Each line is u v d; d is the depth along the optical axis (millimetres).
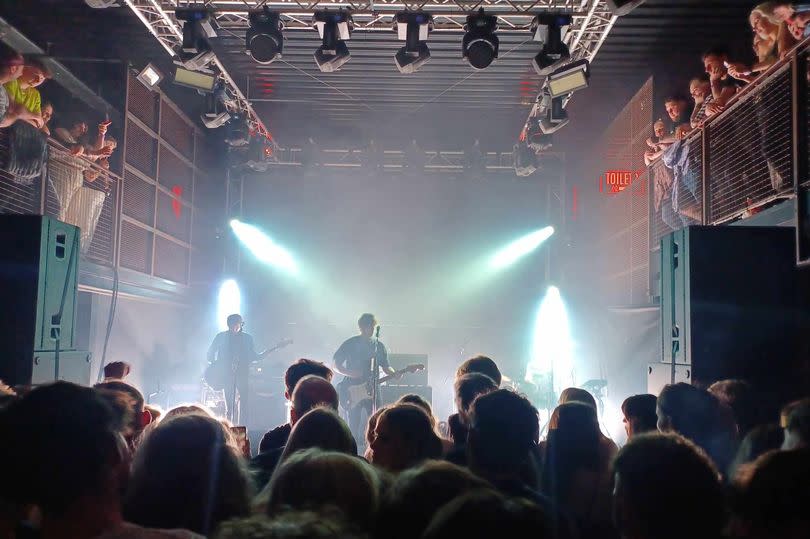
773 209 5719
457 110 11945
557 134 12438
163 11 7918
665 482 1519
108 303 9492
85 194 8070
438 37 9117
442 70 10242
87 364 5957
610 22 7832
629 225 10555
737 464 2719
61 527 1509
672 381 5582
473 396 3834
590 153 12711
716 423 3357
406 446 2852
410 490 1534
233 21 8297
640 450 1594
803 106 5195
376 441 2896
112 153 9133
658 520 1518
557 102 9000
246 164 12125
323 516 1245
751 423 3936
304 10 7855
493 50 7133
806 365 5223
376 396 8375
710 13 8406
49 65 7977
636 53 9500
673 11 8367
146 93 9969
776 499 1342
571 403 3131
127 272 9344
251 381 10727
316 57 7402
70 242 5625
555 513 2375
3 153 6461
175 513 2004
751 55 9070
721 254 5281
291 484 1849
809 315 5238
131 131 9500
